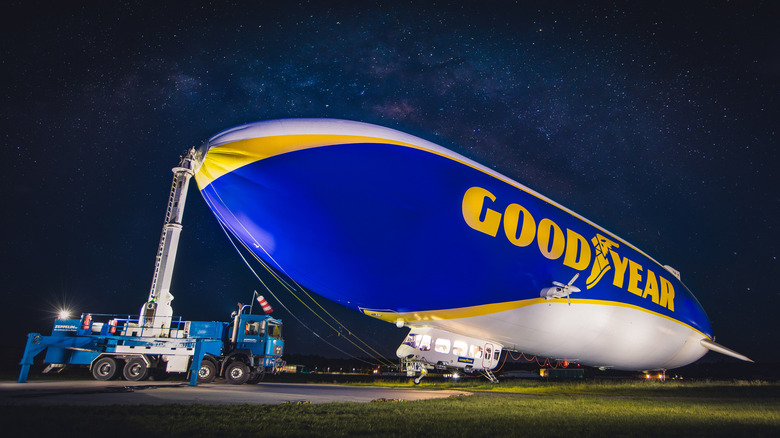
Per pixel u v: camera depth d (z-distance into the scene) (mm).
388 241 21078
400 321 27031
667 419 14164
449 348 27875
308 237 21031
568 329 29109
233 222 21625
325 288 24438
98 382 24078
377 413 13695
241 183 20016
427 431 10820
